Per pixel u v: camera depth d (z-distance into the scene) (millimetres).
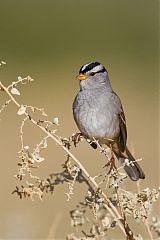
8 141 15898
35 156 5793
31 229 8523
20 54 23734
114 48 24234
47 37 24609
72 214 6551
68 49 24172
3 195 11977
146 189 5977
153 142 16219
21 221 8547
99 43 24500
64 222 9711
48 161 13891
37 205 11062
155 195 5973
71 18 25422
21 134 5797
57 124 5902
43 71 22312
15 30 24719
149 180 12758
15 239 8273
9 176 13344
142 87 21141
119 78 21875
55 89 20641
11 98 5809
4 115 17859
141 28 24688
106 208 6227
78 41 24609
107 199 6004
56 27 25047
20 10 25375
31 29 24844
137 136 16781
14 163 14352
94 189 6254
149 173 13430
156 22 24688
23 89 20422
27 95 19875
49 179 6133
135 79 21828
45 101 19453
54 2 25969
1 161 14523
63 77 21828
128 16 25203
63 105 19125
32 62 23188
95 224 6270
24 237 8344
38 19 25203
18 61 23203
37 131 16547
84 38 24750
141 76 22109
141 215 6000
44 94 20094
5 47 24078
